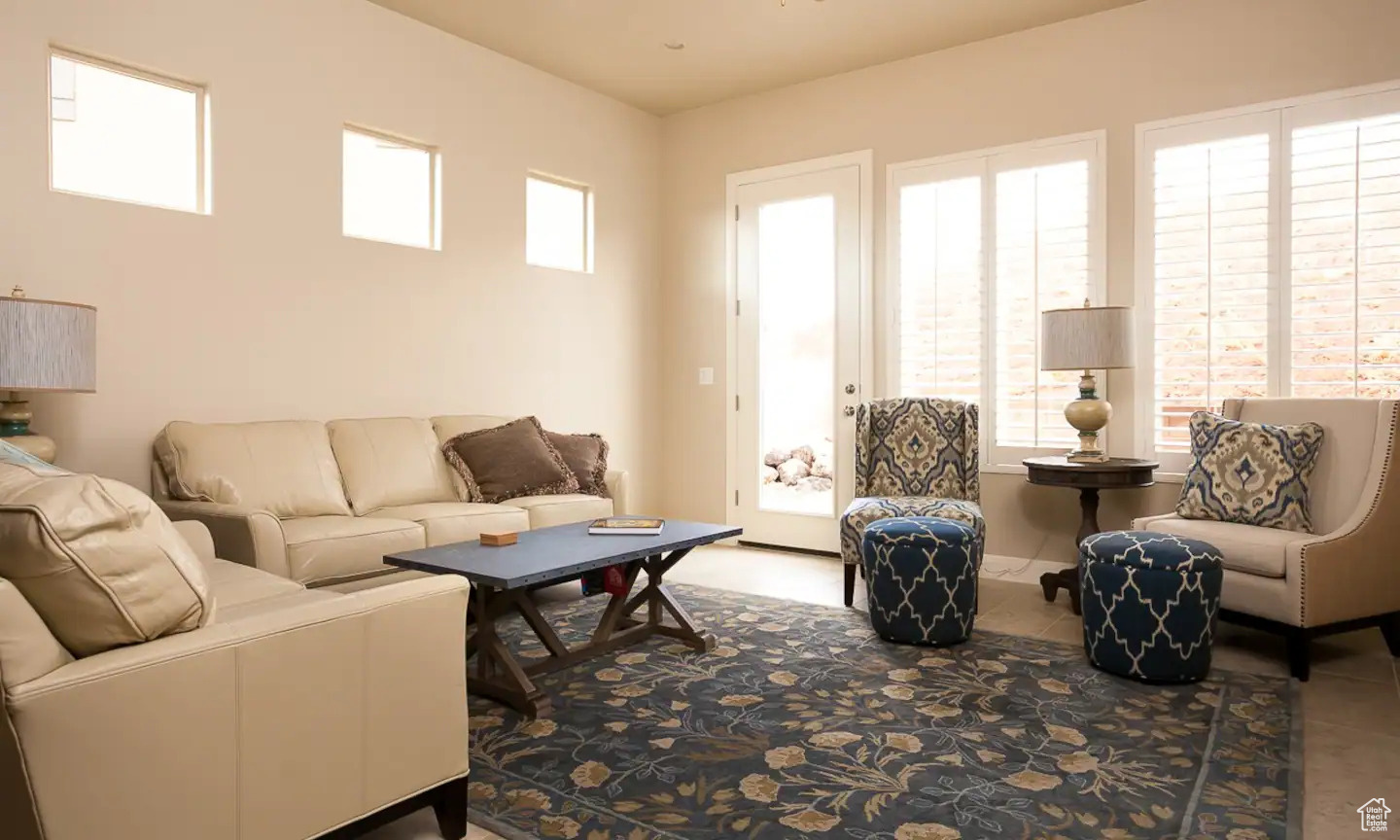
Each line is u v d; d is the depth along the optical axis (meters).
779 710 2.67
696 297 5.99
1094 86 4.43
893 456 4.59
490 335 4.95
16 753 1.28
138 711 1.38
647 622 3.58
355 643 1.69
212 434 3.47
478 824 1.96
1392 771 2.22
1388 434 3.18
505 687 2.71
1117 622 2.96
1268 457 3.41
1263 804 2.03
